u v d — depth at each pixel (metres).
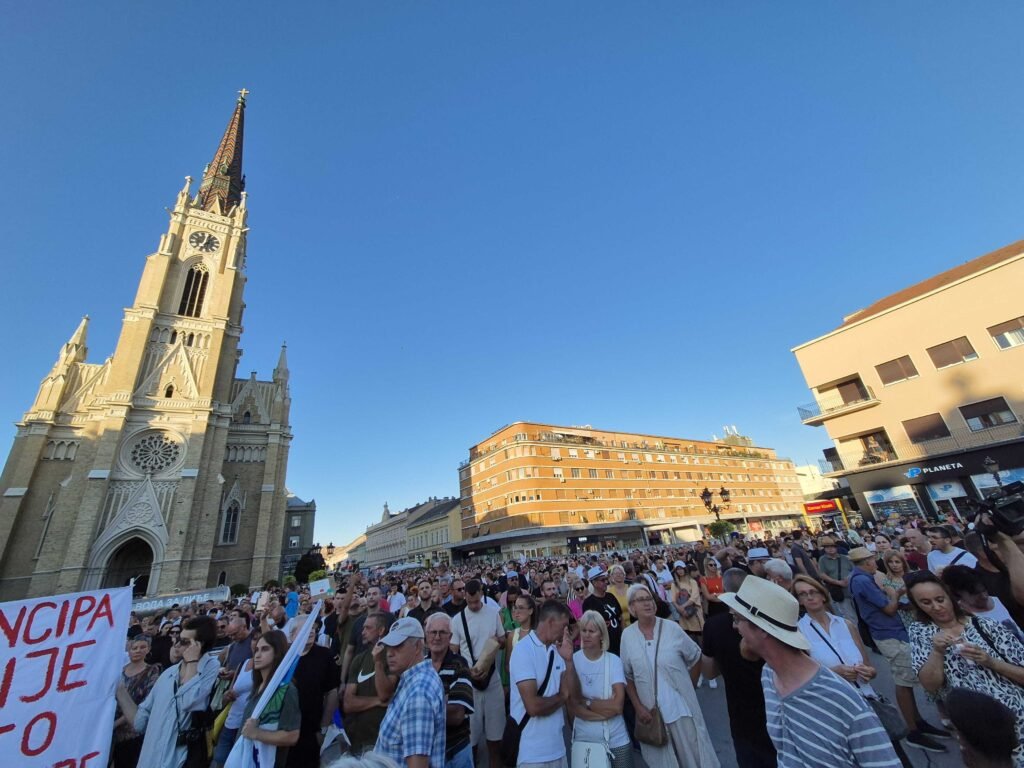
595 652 4.06
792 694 2.42
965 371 22.28
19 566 31.08
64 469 34.81
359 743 3.95
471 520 63.94
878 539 8.15
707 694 7.00
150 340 38.09
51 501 33.53
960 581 3.78
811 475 88.19
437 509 80.81
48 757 3.69
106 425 33.38
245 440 41.06
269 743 3.48
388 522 103.75
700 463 71.62
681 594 7.83
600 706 3.75
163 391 36.62
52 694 3.88
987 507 4.08
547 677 3.88
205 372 38.47
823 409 27.33
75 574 29.22
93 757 3.80
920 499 22.59
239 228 47.47
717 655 3.93
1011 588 3.89
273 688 3.58
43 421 34.84
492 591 12.21
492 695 5.11
